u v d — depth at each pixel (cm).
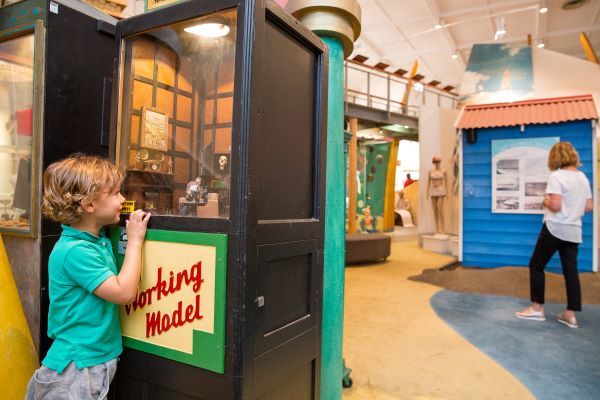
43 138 155
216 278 103
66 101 162
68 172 111
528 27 1077
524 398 202
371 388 212
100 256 112
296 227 122
